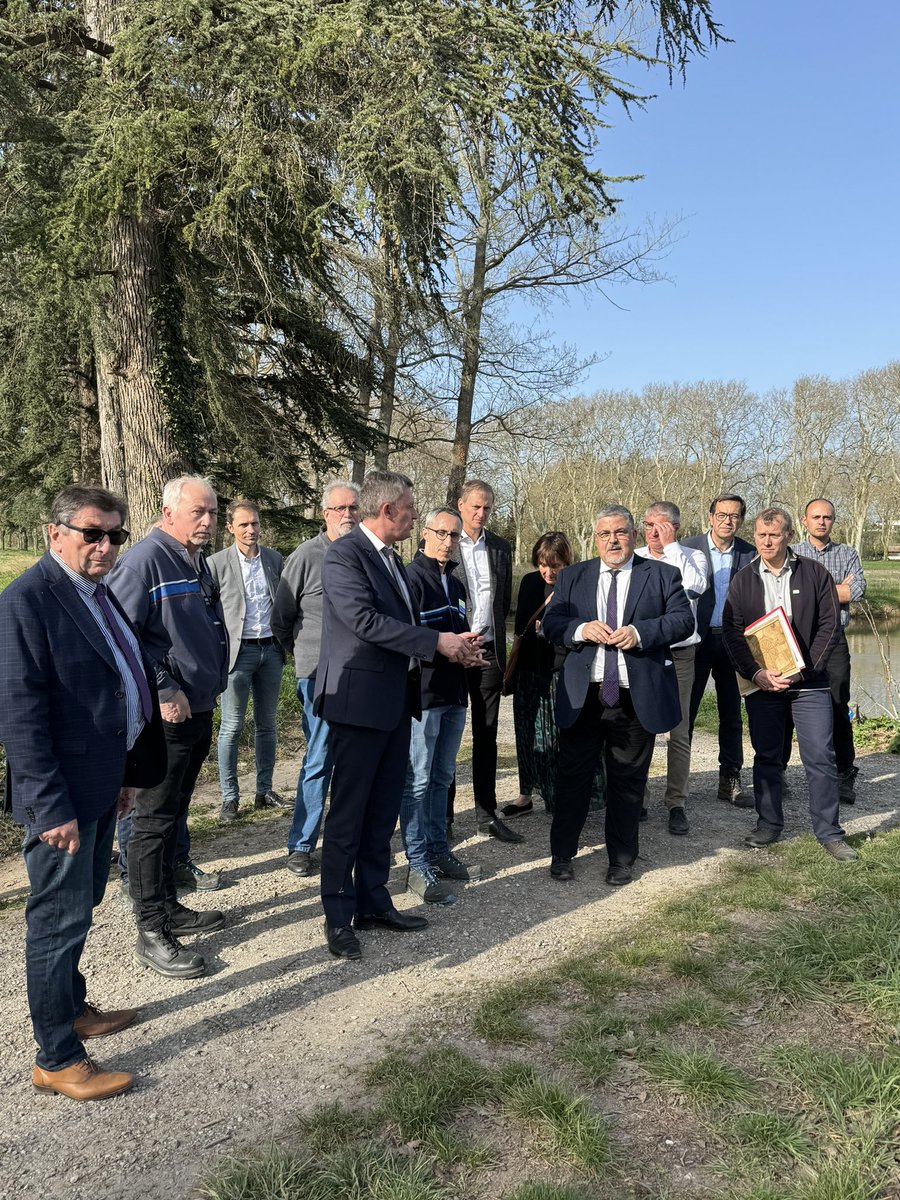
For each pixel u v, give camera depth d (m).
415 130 9.31
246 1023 3.02
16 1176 2.27
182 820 4.21
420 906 4.05
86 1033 2.93
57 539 2.64
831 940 3.34
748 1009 2.99
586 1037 2.80
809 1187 2.10
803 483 45.62
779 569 4.64
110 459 12.38
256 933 3.77
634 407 51.09
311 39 9.02
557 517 46.50
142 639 3.45
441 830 4.42
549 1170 2.21
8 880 4.56
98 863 2.82
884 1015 2.89
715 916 3.73
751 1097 2.47
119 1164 2.30
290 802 5.86
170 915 3.76
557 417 20.83
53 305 10.30
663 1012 2.93
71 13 10.08
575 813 4.33
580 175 9.67
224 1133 2.41
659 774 6.62
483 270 18.14
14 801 2.50
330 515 4.78
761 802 4.80
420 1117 2.39
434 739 4.19
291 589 4.66
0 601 2.50
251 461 14.41
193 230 9.60
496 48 9.77
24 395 12.25
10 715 2.44
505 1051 2.78
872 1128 2.30
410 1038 2.87
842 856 4.37
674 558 5.25
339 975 3.36
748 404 49.78
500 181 11.39
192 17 9.13
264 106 9.59
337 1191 2.13
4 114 8.96
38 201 9.18
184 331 11.34
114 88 9.20
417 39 9.14
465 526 4.97
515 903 4.06
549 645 5.27
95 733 2.62
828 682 4.55
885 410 43.16
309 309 14.02
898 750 7.17
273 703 5.74
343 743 3.54
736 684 5.70
